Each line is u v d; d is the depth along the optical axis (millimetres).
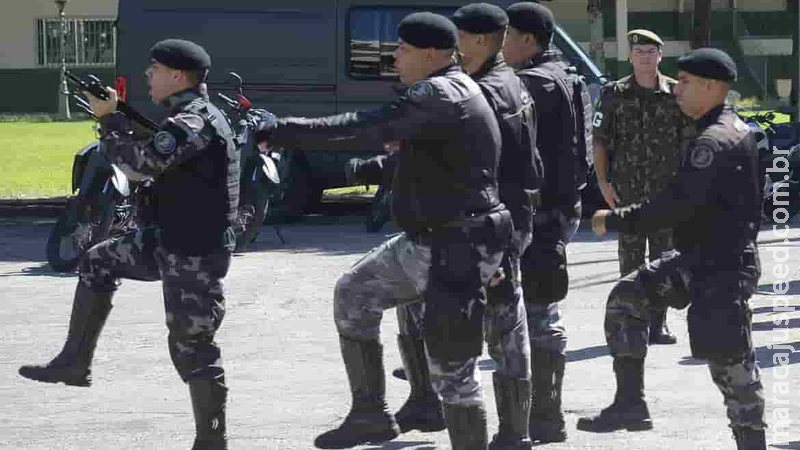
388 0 17719
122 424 8109
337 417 8211
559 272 7457
